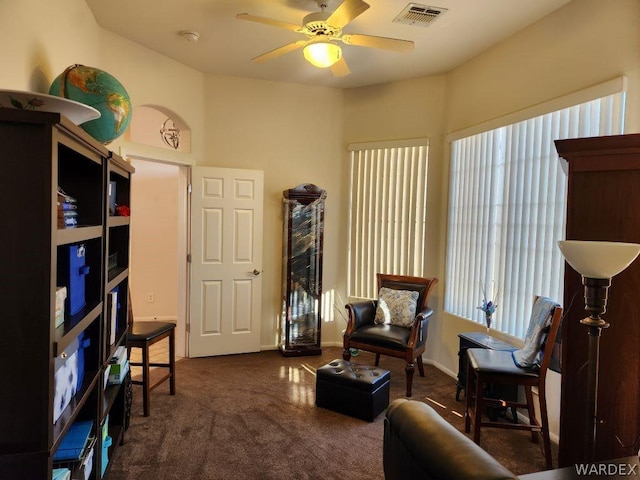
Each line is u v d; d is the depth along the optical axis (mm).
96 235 1784
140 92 3539
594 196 1867
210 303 4227
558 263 2734
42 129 1160
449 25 3037
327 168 4656
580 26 2600
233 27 3182
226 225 4250
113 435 2406
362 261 4613
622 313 1815
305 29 2568
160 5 2854
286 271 4332
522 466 2385
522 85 3078
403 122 4309
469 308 3672
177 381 3555
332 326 4727
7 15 1729
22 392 1180
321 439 2623
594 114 2506
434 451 997
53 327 1207
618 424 1835
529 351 2492
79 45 2715
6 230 1153
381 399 2975
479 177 3562
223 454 2430
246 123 4375
